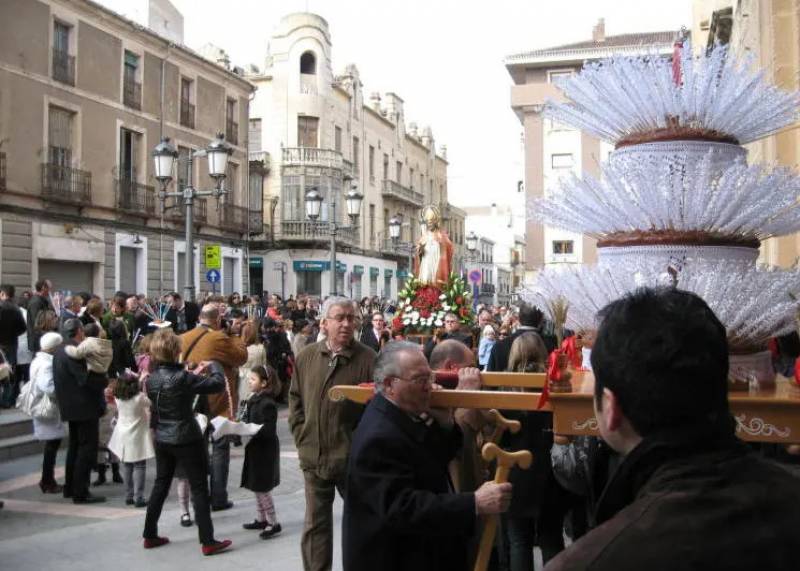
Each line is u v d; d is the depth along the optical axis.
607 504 1.47
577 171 2.83
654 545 1.25
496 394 2.61
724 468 1.35
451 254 14.45
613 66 2.68
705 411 1.39
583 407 2.19
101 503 7.94
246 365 10.64
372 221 49.00
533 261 27.98
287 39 40.88
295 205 40.66
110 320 10.98
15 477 9.18
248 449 6.61
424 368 2.78
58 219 23.92
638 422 1.42
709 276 2.30
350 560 2.79
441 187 64.81
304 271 41.19
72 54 24.48
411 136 56.28
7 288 12.56
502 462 2.67
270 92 41.00
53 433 8.38
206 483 6.18
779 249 8.68
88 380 7.83
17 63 22.27
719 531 1.25
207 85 32.09
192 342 7.84
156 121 28.64
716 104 2.54
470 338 11.84
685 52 2.69
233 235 34.19
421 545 2.80
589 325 2.72
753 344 2.39
